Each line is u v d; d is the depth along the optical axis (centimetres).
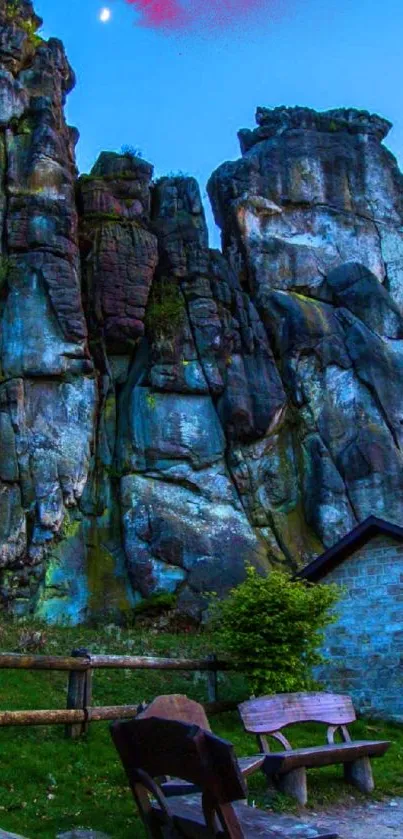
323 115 3559
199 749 495
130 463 2466
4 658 962
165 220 2884
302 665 1331
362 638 1555
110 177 2836
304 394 2747
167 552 2288
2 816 723
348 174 3394
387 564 1566
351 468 2600
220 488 2500
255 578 1414
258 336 2794
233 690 1460
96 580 2292
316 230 3256
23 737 984
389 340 2956
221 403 2616
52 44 3072
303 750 869
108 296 2603
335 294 3039
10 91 2723
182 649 1844
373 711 1503
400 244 3366
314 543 2544
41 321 2461
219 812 494
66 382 2456
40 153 2655
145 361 2612
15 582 2194
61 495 2320
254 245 3102
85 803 795
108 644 1828
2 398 2367
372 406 2727
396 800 898
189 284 2753
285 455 2695
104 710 1032
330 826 782
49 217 2562
